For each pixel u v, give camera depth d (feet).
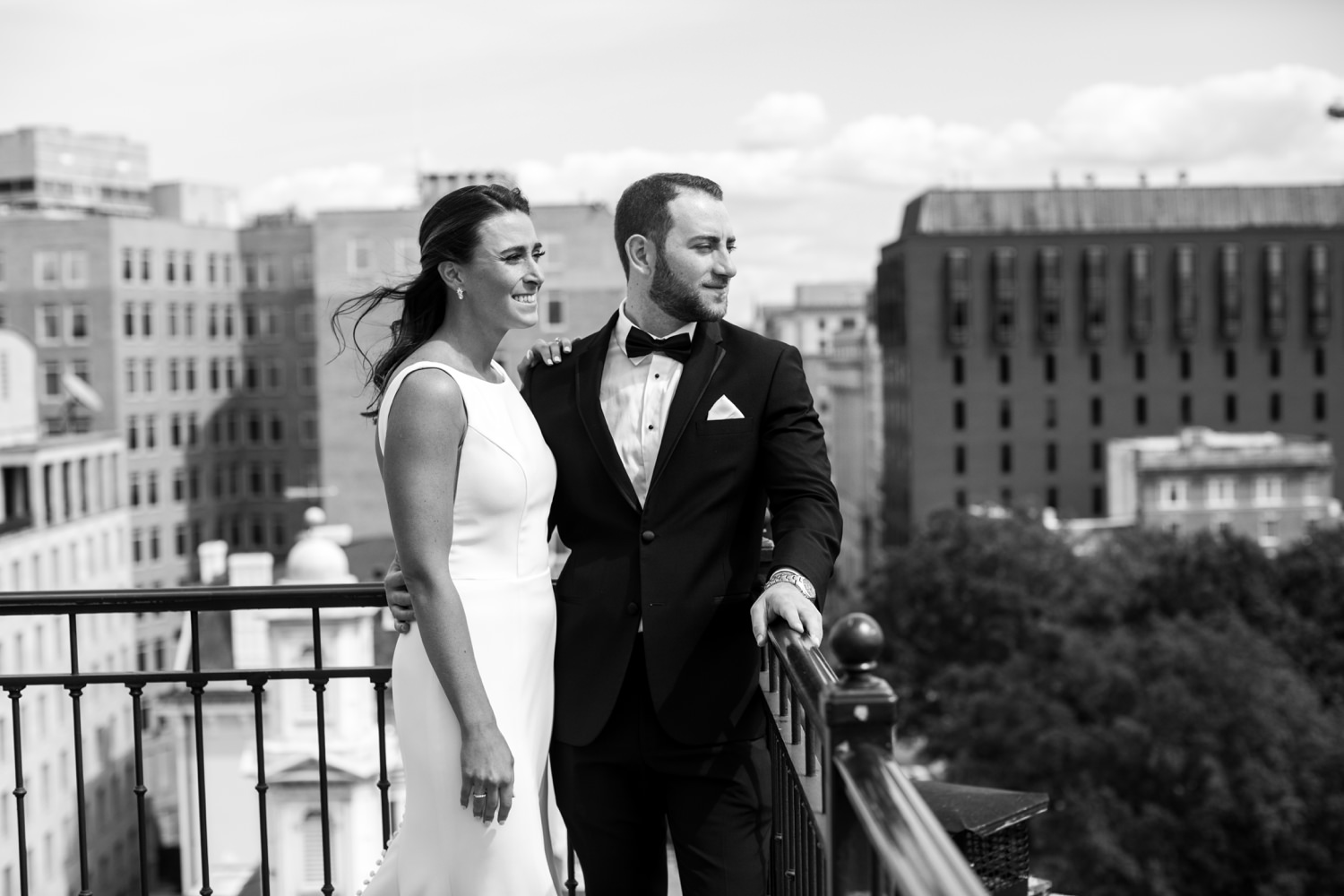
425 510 11.51
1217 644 115.85
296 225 312.50
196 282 305.12
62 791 151.12
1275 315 306.55
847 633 8.66
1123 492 283.18
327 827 15.10
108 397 287.89
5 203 361.92
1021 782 116.67
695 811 12.48
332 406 206.49
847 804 8.79
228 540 315.78
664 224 12.18
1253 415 309.01
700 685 12.30
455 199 11.94
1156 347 308.40
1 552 154.40
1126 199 321.11
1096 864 103.14
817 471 12.25
